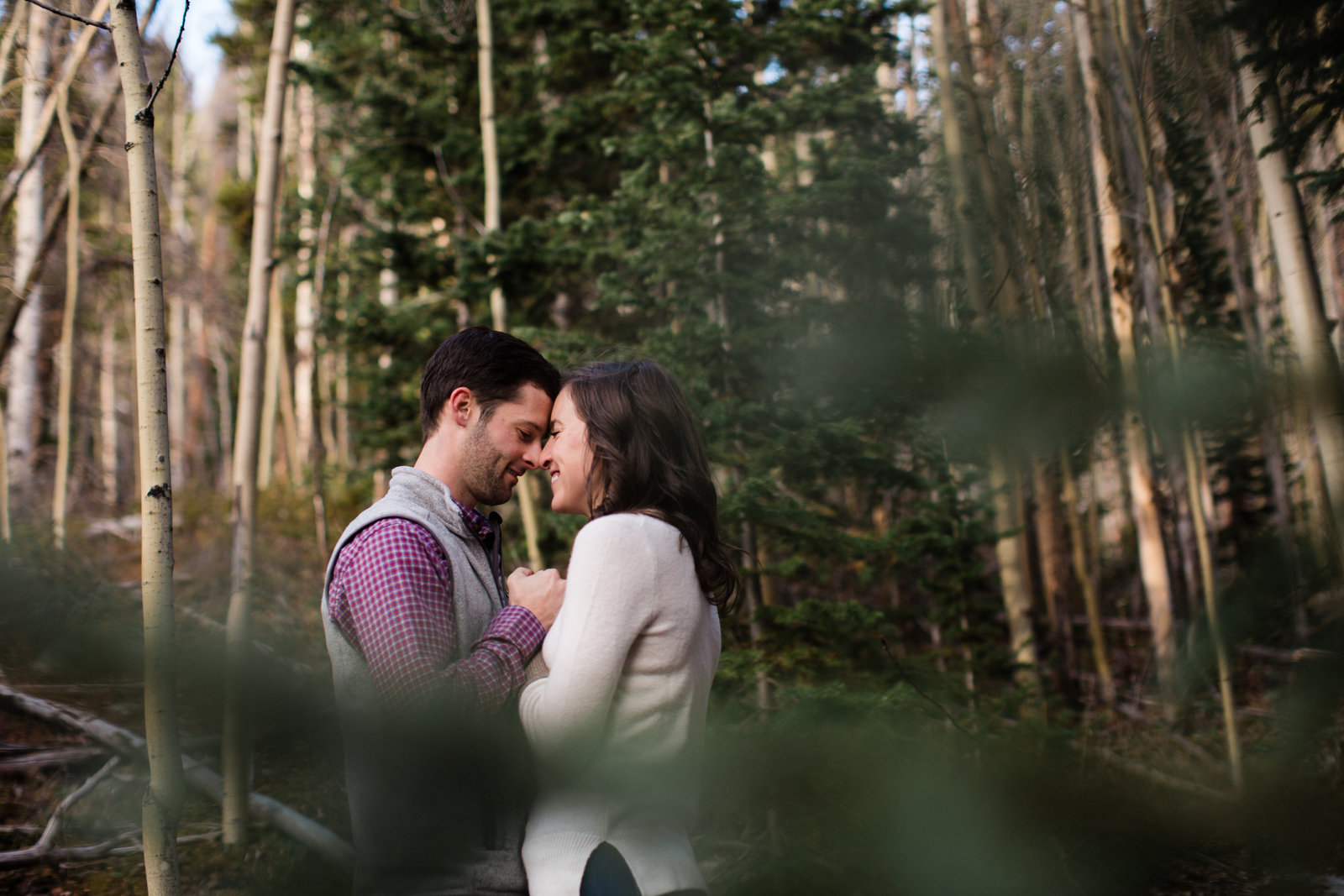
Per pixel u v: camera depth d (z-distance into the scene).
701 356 3.90
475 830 1.33
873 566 4.71
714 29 3.99
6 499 5.84
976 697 3.85
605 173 6.30
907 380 0.97
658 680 1.34
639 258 4.23
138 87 1.57
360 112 6.65
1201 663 3.69
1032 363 0.95
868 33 4.31
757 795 2.26
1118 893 1.38
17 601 1.77
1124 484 5.12
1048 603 5.17
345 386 10.28
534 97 6.12
